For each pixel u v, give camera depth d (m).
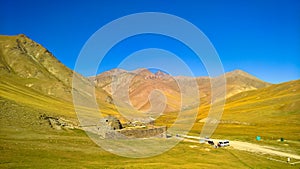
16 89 144.62
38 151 46.69
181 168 46.34
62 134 66.69
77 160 44.25
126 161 46.91
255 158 66.75
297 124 146.38
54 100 153.12
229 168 52.28
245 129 135.12
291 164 62.91
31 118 76.31
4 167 35.97
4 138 53.41
